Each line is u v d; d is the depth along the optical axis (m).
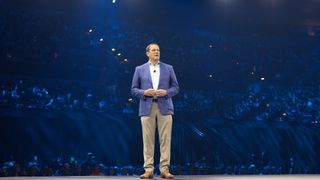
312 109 16.33
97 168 11.40
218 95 15.98
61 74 14.52
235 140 14.79
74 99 13.95
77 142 13.32
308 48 18.16
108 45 15.35
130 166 12.57
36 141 12.84
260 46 17.77
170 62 16.17
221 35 17.72
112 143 13.72
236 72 16.94
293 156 15.29
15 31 14.20
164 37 16.50
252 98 16.19
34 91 13.51
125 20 16.50
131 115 14.05
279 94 16.53
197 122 14.77
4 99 12.88
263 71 17.23
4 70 13.80
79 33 15.21
